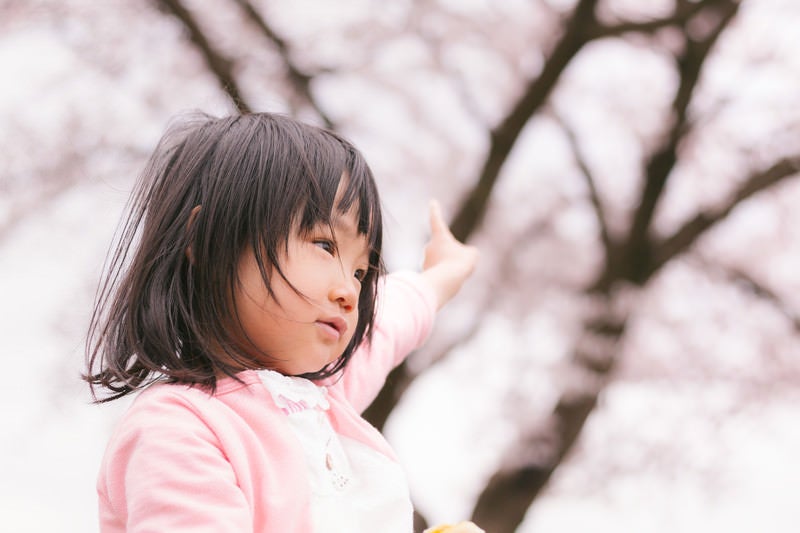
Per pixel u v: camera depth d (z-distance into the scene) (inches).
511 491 247.0
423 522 238.7
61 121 190.5
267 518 35.4
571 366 241.4
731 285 270.4
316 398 41.2
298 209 37.0
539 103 227.0
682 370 267.1
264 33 212.5
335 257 38.0
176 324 37.2
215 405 36.4
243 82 213.0
